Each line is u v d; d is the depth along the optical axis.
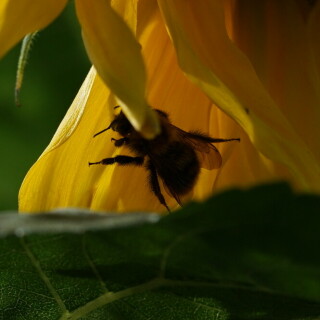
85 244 0.11
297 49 0.15
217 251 0.10
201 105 0.15
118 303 0.13
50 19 0.13
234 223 0.10
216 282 0.12
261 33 0.15
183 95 0.15
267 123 0.13
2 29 0.13
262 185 0.09
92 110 0.15
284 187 0.09
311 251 0.10
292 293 0.11
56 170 0.15
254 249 0.10
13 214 0.10
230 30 0.15
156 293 0.13
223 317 0.13
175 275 0.12
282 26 0.15
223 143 0.15
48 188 0.15
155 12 0.15
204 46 0.14
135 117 0.12
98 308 0.13
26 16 0.13
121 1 0.14
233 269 0.11
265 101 0.13
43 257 0.12
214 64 0.14
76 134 0.15
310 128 0.14
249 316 0.13
